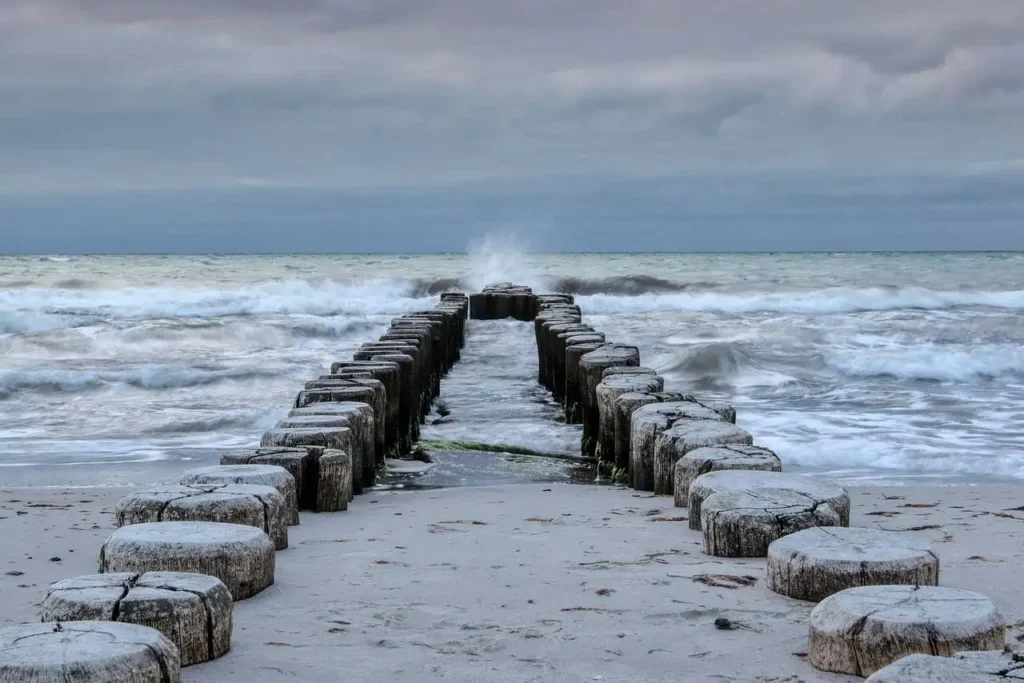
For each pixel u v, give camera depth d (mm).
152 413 14531
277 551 6188
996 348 20219
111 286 33344
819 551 4953
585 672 4059
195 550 4949
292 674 4020
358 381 10820
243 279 35281
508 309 23406
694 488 6723
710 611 4828
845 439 12141
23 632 3629
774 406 15094
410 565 5859
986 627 3844
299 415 9125
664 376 17859
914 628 3814
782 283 33281
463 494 8938
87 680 3275
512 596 5172
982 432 12664
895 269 40688
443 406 15430
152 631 3662
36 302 28000
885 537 5168
